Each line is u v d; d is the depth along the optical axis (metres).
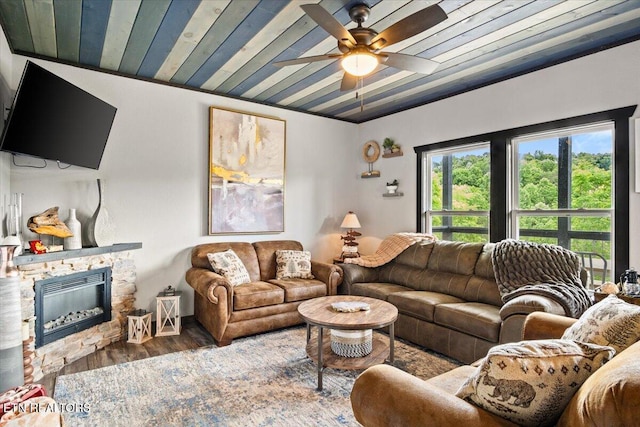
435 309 3.15
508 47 3.07
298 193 5.01
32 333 2.66
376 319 2.61
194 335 3.61
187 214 4.08
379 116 5.25
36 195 3.22
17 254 2.64
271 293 3.64
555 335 1.84
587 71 3.14
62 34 2.84
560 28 2.74
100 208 3.41
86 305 3.26
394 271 4.22
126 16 2.57
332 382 2.63
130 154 3.72
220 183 4.26
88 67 3.46
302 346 3.33
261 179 4.60
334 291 4.17
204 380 2.64
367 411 1.25
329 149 5.32
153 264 3.86
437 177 4.57
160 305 3.58
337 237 5.42
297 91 4.26
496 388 1.08
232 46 3.05
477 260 3.54
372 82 3.93
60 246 2.99
